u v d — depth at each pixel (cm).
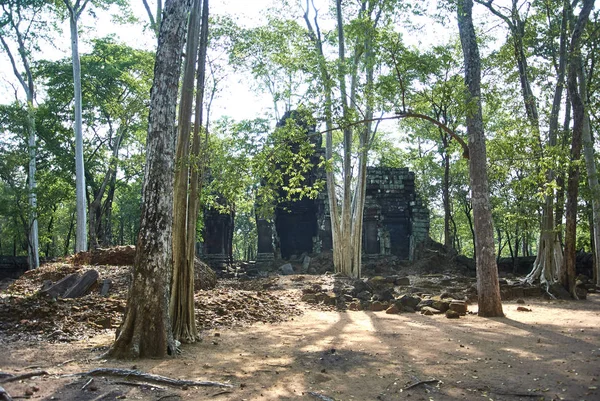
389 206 3716
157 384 660
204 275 1986
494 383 688
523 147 1722
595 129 2453
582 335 1105
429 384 685
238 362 821
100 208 3578
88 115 3456
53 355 825
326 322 1378
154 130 891
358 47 1812
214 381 684
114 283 1572
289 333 1159
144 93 2562
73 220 4338
